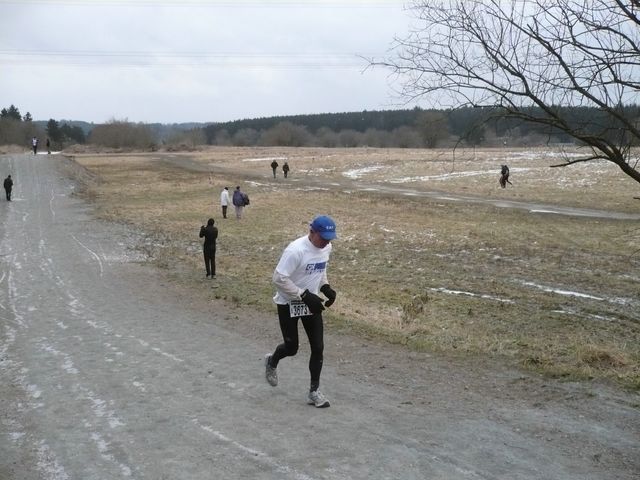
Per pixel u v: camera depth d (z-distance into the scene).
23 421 5.60
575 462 4.55
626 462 4.56
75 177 48.88
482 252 21.16
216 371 7.11
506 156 65.12
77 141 161.88
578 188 39.72
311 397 5.80
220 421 5.44
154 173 57.62
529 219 28.89
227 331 9.53
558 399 6.01
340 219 29.25
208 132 162.12
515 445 4.86
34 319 10.80
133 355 7.98
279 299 5.79
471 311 12.87
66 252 20.39
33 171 50.41
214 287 14.23
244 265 18.58
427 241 23.31
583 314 13.16
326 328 9.43
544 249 21.61
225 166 64.94
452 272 17.98
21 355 8.16
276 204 35.66
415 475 4.31
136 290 13.88
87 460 4.69
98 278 15.61
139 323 10.23
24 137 118.81
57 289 14.10
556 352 8.11
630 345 10.30
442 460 4.57
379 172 54.38
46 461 4.70
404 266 18.92
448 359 7.60
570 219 28.72
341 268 18.64
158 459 4.66
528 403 5.90
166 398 6.14
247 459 4.61
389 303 13.66
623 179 42.59
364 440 4.95
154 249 21.19
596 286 16.11
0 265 18.02
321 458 4.61
